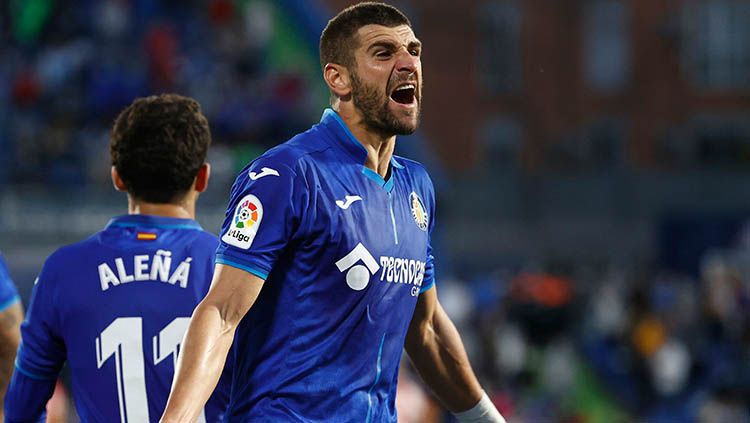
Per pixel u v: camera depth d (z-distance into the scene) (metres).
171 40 62.25
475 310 53.97
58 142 57.44
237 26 65.38
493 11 128.75
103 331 11.89
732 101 130.25
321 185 10.61
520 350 51.25
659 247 100.38
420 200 11.52
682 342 54.31
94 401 11.92
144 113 12.23
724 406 44.59
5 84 59.66
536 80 130.12
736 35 130.38
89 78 61.34
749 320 56.22
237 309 10.19
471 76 128.38
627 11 130.62
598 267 88.06
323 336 10.63
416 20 127.25
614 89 131.00
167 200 12.41
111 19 64.62
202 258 12.27
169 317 11.95
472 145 128.25
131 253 12.13
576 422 48.62
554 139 130.00
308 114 61.59
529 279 58.84
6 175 55.53
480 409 12.71
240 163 56.09
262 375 10.68
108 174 54.81
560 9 130.38
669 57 130.50
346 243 10.59
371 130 11.04
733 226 99.69
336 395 10.71
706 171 101.00
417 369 12.58
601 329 58.16
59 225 50.41
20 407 12.30
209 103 59.97
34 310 12.16
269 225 10.36
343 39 10.98
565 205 100.69
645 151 130.38
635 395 51.84
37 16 63.94
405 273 11.08
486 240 98.00
